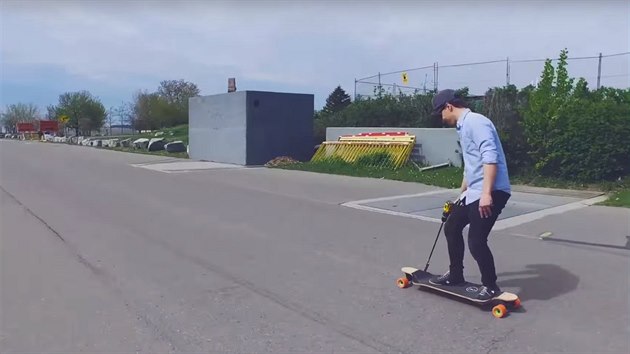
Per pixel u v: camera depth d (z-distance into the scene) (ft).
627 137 39.42
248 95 64.34
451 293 15.51
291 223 27.68
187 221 28.17
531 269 18.84
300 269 19.13
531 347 12.55
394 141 54.70
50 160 75.05
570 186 40.29
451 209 15.62
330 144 61.41
